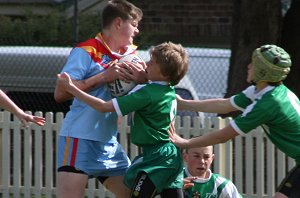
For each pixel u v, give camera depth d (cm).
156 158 1683
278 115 1650
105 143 1759
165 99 1680
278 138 1688
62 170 1741
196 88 3694
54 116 3384
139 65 1725
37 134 2822
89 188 2784
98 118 1736
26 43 3681
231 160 2675
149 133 1678
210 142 1695
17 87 3484
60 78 1680
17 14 5528
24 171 2844
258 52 1667
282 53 1656
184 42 5362
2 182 2855
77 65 1712
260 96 1673
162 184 1680
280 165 2664
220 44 5275
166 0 5384
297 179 1698
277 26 3431
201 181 1952
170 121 1703
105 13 1755
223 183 1959
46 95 3472
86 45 1734
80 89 1702
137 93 1661
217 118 2647
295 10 3541
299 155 1686
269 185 2680
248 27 3419
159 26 5400
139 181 1681
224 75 3669
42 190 2839
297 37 3531
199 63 3688
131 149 2677
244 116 1661
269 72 1652
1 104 1789
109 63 1745
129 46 1794
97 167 1759
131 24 1759
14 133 2834
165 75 1675
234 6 3494
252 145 2680
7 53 3481
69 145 1736
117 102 1652
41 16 5209
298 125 1673
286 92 1680
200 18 5353
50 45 3662
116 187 1817
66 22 4894
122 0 1766
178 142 1711
